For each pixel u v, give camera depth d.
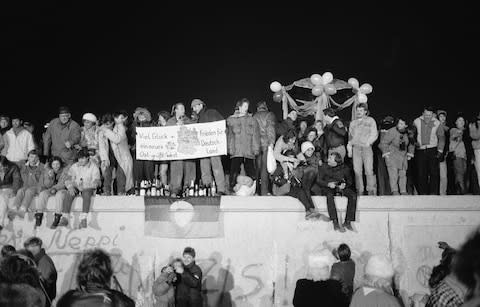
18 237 10.62
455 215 11.09
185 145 11.39
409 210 11.00
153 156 11.41
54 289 8.70
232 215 10.75
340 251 9.41
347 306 6.75
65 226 10.64
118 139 11.23
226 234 10.69
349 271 9.38
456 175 12.19
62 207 10.57
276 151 11.40
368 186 11.45
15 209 10.70
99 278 4.65
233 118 11.48
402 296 10.67
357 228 10.84
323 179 10.67
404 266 10.80
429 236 10.96
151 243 10.66
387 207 10.95
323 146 11.69
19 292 4.95
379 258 5.63
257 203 10.77
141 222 10.73
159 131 11.47
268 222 10.75
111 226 10.69
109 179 11.35
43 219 10.67
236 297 10.53
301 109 15.33
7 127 12.23
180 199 10.72
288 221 10.77
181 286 8.98
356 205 10.84
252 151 11.34
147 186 11.30
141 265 10.59
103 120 11.34
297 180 10.84
